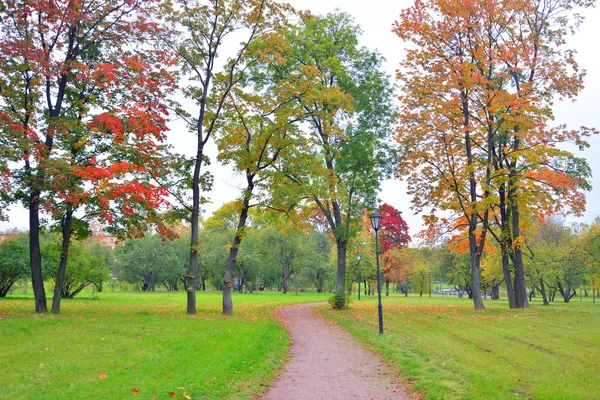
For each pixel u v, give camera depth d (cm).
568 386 859
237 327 1588
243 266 6494
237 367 997
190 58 2127
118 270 6869
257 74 2662
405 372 1005
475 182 2678
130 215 1936
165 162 2086
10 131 1579
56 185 1642
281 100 2258
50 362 930
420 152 2600
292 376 1009
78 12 1762
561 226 5331
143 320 1681
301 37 2703
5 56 1670
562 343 1357
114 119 1738
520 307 2805
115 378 819
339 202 2603
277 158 2330
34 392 720
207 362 994
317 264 6606
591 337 1470
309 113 2248
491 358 1132
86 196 1692
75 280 3716
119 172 1706
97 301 3266
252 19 2100
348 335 1678
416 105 2606
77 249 3709
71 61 1773
